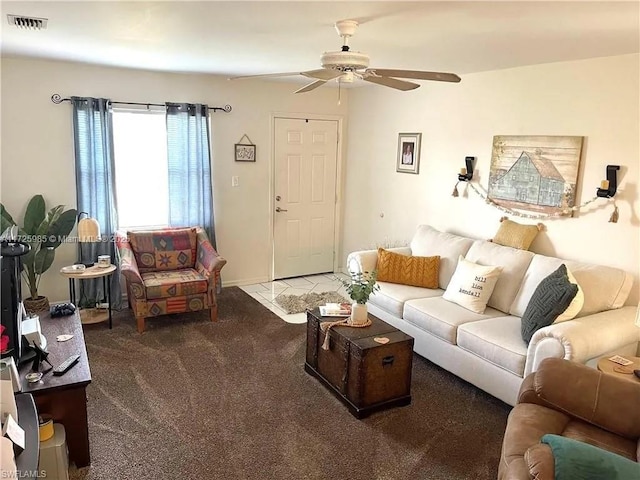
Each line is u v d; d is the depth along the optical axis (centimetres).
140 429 275
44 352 249
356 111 577
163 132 493
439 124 461
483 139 417
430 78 266
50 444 218
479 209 425
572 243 354
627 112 315
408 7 221
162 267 465
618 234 326
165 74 478
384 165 539
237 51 350
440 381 346
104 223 465
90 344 390
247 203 552
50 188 448
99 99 446
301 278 601
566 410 216
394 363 300
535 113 372
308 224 599
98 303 471
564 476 157
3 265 235
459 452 263
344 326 319
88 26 277
